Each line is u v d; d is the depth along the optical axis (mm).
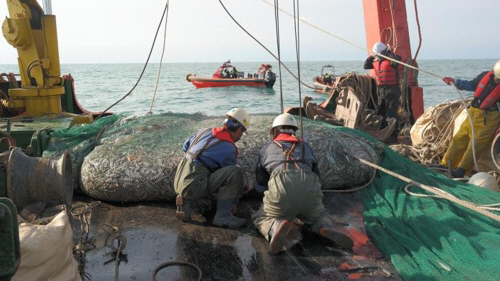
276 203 3637
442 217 4051
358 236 3916
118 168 4500
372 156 5223
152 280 3197
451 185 5012
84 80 61562
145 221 4195
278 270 3346
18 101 7258
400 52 9109
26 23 6988
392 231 3826
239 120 4168
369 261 3477
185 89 39188
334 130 5711
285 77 66125
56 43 7336
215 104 27062
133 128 5461
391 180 5020
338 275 3275
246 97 30969
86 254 3537
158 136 5180
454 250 3414
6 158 3766
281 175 3662
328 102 9172
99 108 25078
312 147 4918
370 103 8914
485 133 5637
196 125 5641
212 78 37781
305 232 3973
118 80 61312
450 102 6840
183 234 3939
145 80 60938
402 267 3262
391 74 8320
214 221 4105
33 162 3754
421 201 4453
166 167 4492
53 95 7387
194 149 4109
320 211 3742
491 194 4656
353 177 4969
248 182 4641
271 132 4145
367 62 8656
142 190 4480
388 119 7945
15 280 2379
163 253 3594
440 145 6375
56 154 4957
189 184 3992
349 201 4750
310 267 3389
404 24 9055
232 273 3303
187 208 4141
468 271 3076
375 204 4500
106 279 3191
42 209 3740
